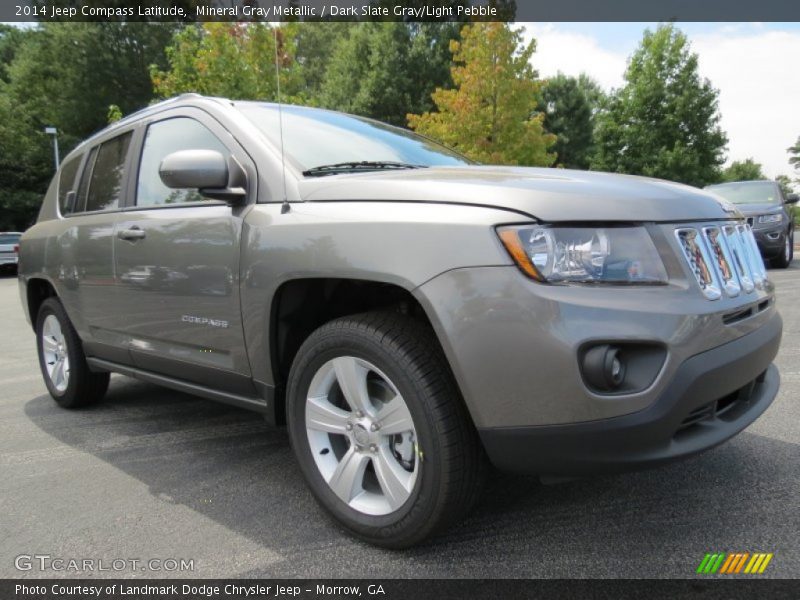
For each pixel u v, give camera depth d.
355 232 2.13
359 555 2.17
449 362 1.94
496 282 1.86
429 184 2.13
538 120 15.27
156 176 3.19
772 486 2.55
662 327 1.83
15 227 30.22
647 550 2.12
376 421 2.18
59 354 4.22
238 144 2.74
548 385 1.82
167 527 2.43
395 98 27.55
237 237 2.54
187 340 2.87
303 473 2.41
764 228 11.34
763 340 2.19
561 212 1.90
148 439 3.50
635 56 24.58
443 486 1.99
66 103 30.80
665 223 2.00
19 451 3.36
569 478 1.92
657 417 1.81
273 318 2.45
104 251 3.35
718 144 23.75
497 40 14.57
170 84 15.31
